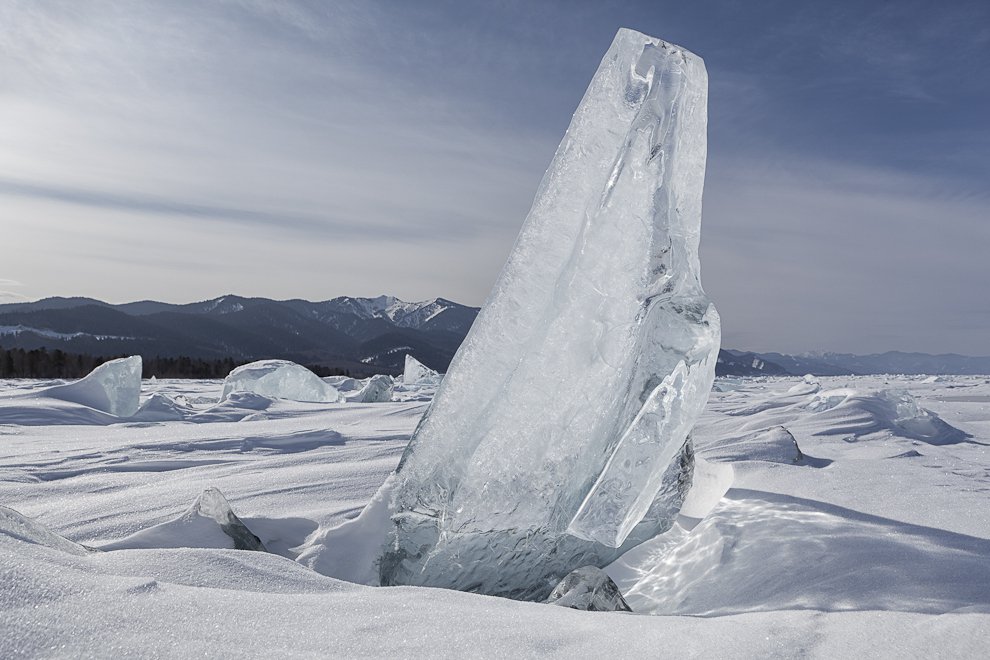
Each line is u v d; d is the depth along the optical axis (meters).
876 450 4.77
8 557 1.16
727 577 1.93
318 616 1.15
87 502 2.77
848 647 1.15
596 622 1.26
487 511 2.12
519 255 2.21
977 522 2.27
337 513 2.54
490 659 1.03
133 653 0.91
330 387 13.57
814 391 10.81
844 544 1.96
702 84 2.23
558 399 2.14
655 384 2.04
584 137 2.20
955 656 1.12
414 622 1.16
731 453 3.85
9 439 5.23
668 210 2.15
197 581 1.43
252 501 2.81
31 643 0.90
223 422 7.41
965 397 13.35
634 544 2.34
